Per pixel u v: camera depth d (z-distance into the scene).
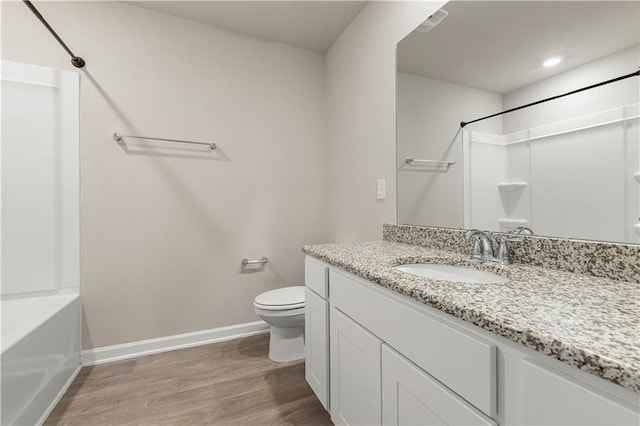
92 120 1.84
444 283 0.79
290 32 2.25
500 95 1.12
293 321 1.80
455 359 0.63
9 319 1.52
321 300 1.35
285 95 2.41
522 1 1.05
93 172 1.85
